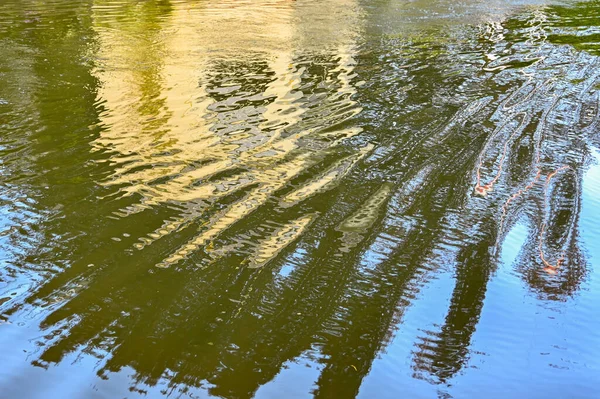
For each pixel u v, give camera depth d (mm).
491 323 3881
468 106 8109
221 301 3961
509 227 5055
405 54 10852
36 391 3162
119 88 8492
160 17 14195
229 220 4980
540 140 6957
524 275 4414
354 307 3965
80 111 7504
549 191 5711
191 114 7488
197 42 11492
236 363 3420
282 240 4719
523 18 14617
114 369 3338
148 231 4777
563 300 4148
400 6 16375
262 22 13727
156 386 3223
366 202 5379
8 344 3498
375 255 4570
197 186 5570
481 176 5992
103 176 5715
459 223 5094
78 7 15336
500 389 3332
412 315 3918
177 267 4316
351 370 3416
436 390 3305
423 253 4621
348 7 16125
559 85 9180
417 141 6824
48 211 5047
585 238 4926
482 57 10781
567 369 3510
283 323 3777
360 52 10906
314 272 4320
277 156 6277
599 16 14758
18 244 4539
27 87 8414
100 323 3709
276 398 3172
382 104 8086
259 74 9312
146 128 6977
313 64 9992
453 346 3666
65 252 4461
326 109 7824
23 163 5965
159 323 3730
